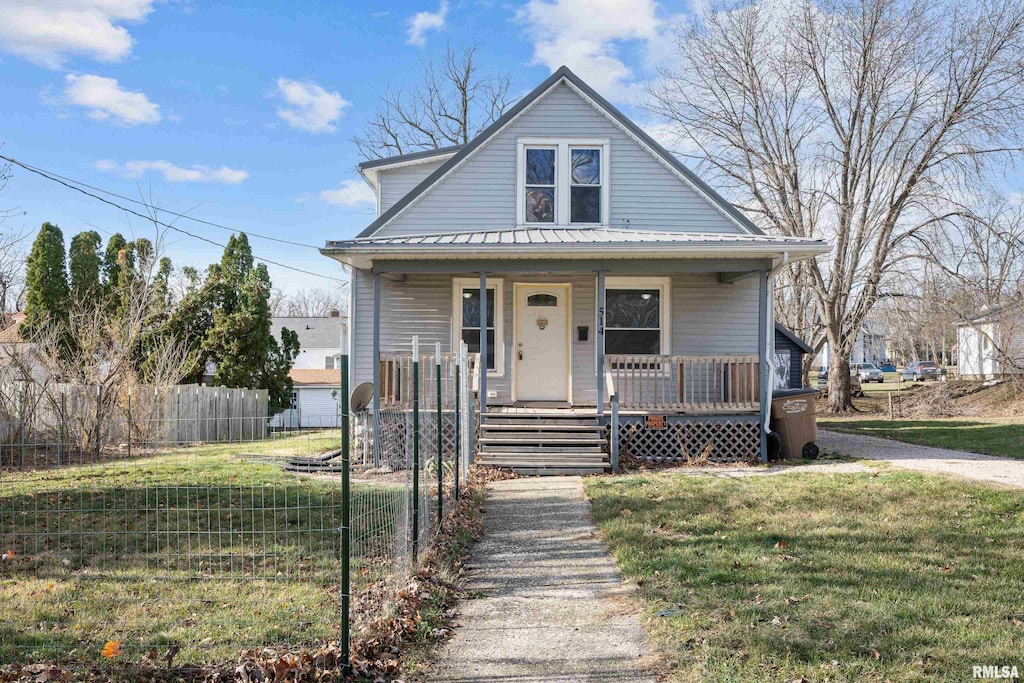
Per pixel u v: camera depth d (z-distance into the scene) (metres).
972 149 24.38
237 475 10.99
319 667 4.37
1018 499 8.85
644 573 6.40
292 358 29.91
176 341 26.06
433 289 15.41
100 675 4.29
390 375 13.34
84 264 26.73
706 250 12.48
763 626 4.95
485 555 7.33
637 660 4.65
